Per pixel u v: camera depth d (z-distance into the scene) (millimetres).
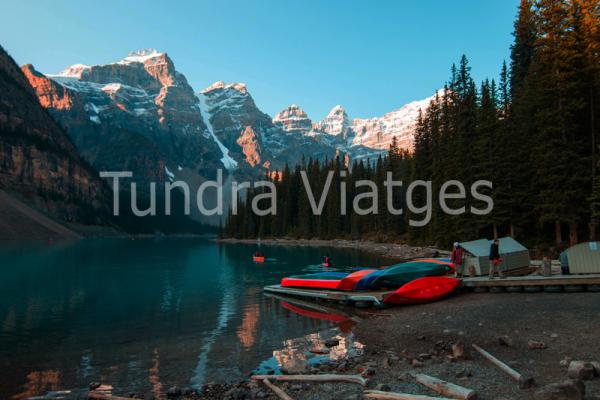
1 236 144000
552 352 11484
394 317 19969
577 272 22578
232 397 10422
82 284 35406
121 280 38500
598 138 36781
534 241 40688
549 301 18484
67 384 11844
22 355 14773
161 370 13031
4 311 23422
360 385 10297
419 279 22703
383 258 58312
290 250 88375
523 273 26938
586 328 13461
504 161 42375
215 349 15383
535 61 45656
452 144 57438
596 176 33625
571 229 34969
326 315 22016
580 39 37125
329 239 127438
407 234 81562
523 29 54719
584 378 8781
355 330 18062
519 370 10180
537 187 39625
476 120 49781
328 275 30500
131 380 12125
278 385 11023
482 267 25203
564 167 34719
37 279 38969
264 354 14680
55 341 16719
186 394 10906
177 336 17500
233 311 23281
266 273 44781
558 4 38125
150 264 56938
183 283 36188
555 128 35500
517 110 43969
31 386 11695
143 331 18469
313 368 12562
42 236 161250
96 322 20406
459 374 10164
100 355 14750
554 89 36156
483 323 15781
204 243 162375
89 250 94125
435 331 15766
